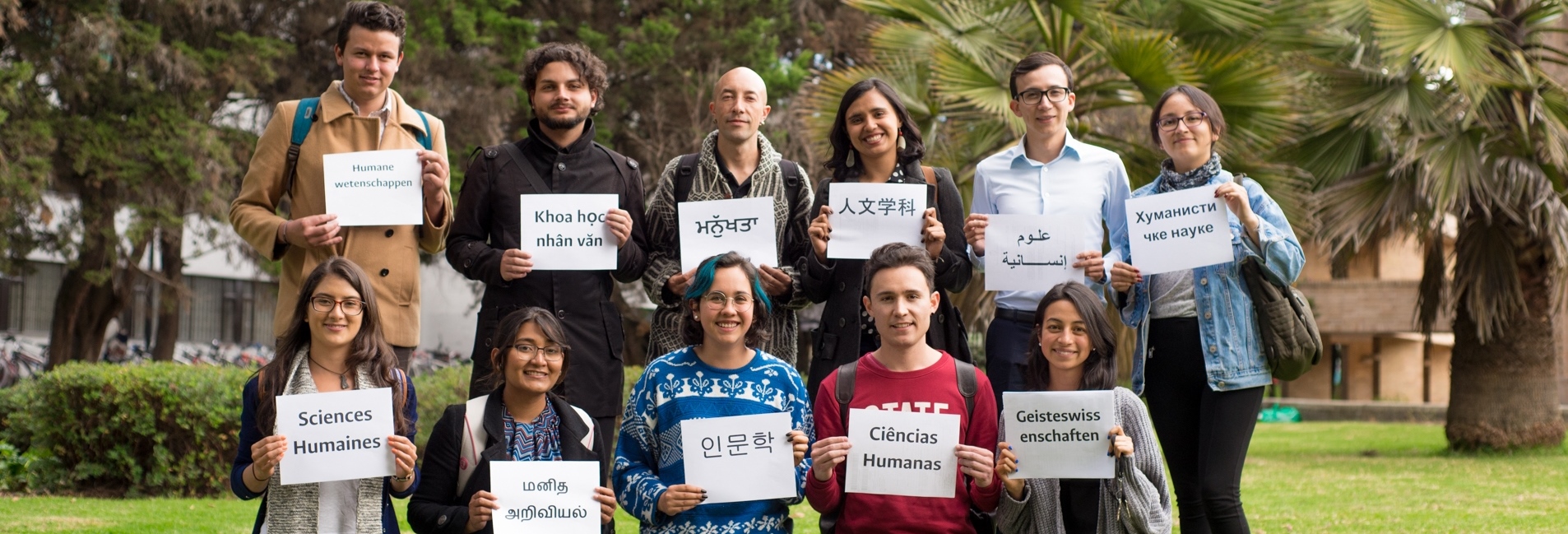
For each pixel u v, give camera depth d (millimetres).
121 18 15094
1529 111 11281
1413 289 26172
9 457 8391
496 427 4211
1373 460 12344
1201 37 9969
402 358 4887
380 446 3984
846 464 4109
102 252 16781
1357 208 11492
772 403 4250
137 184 15211
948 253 4832
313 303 4074
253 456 3889
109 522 6660
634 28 19562
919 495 4082
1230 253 4461
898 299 4152
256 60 16172
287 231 4691
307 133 4930
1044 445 4023
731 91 4957
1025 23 10758
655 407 4266
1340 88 11555
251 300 29266
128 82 15766
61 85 15133
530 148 5004
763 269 4762
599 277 4926
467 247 4859
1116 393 4164
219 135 16562
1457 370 13352
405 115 5055
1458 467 11445
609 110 18938
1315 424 20719
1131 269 4555
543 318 4199
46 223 15414
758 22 18766
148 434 8195
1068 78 5004
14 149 14500
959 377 4258
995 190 5102
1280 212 4582
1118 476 4012
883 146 4891
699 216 4809
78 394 8312
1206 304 4531
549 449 4266
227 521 6852
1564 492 9109
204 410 8180
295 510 4027
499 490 4043
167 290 17828
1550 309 13016
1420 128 11398
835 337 4797
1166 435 4672
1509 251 12281
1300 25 10648
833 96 10406
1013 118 9406
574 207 4777
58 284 25828
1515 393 12977
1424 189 10633
